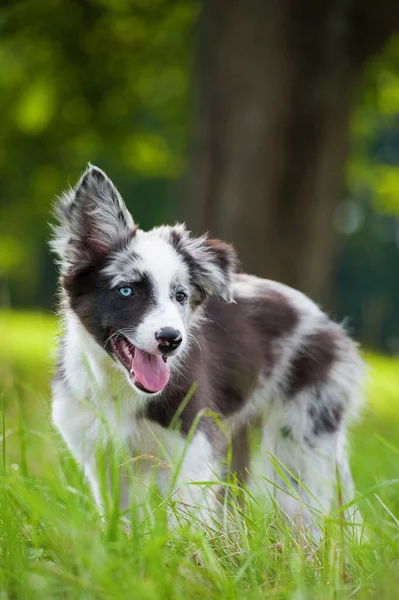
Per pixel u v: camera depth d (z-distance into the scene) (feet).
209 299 26.27
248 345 26.27
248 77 59.36
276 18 58.90
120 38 75.77
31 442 26.50
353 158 93.20
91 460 23.50
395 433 41.01
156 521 17.60
